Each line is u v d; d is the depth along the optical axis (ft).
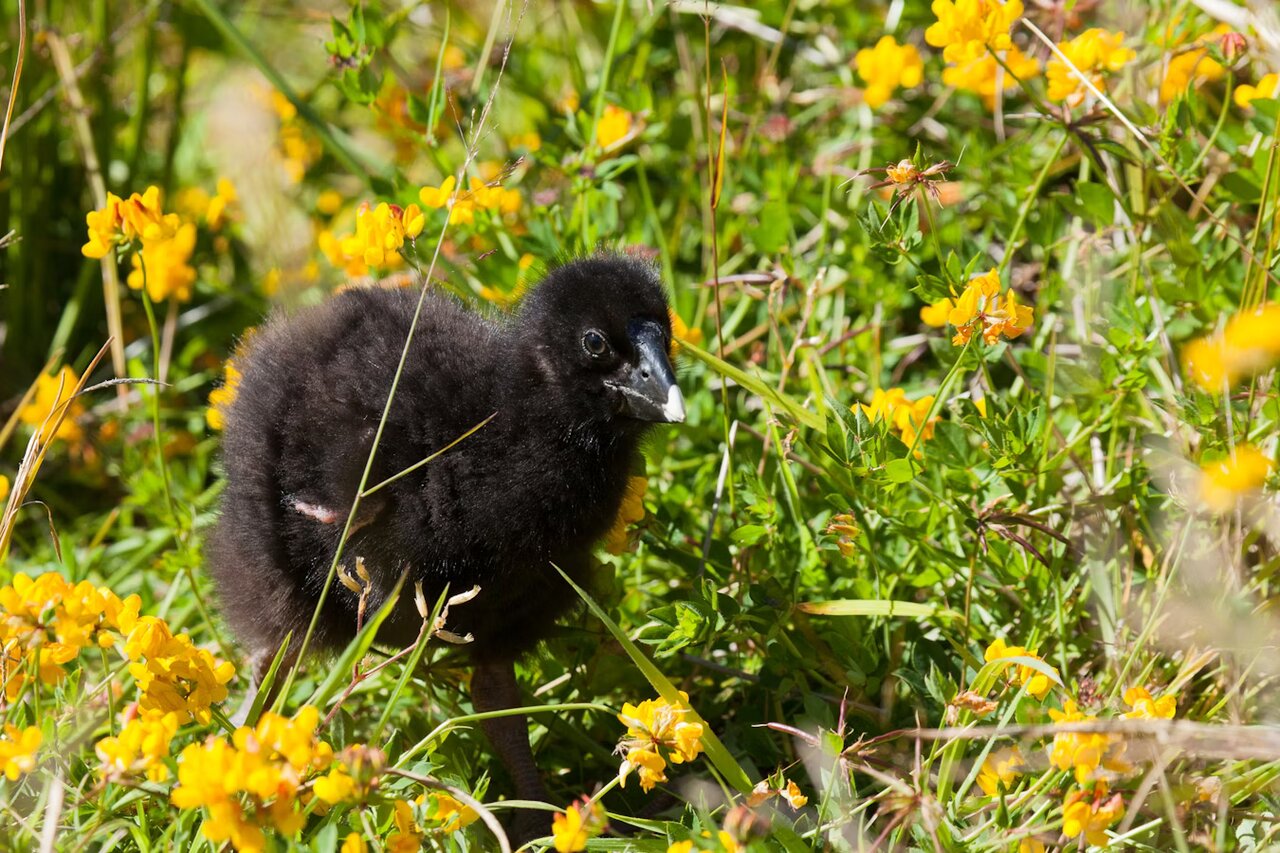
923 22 35.45
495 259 29.86
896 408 25.76
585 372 23.79
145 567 30.32
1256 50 26.32
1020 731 18.07
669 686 20.54
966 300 23.29
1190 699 23.67
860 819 20.57
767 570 25.30
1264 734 17.78
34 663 19.51
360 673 21.27
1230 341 20.75
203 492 32.19
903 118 34.76
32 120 35.70
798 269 31.09
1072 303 28.96
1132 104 29.43
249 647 25.16
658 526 26.11
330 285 36.65
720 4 37.91
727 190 32.96
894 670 24.34
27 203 35.81
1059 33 30.86
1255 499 23.44
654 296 24.07
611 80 34.09
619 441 24.34
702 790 21.31
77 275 37.50
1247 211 29.04
